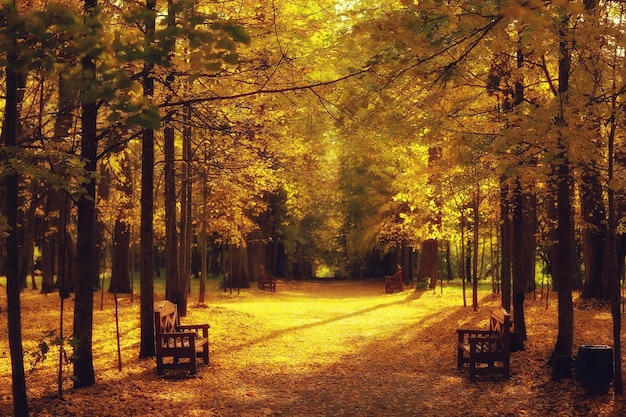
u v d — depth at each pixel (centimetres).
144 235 1255
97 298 2345
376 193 3619
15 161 699
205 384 1072
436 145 1045
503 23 608
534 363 1155
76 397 917
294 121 1539
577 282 2361
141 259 1267
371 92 755
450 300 2495
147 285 1263
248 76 1012
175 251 1792
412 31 669
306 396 1020
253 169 1709
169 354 1126
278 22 988
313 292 3722
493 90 1155
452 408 926
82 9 868
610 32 704
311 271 5962
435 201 2169
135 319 1797
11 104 729
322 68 970
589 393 923
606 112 761
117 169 1302
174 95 1034
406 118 945
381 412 919
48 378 1050
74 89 480
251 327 1823
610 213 910
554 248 2278
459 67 769
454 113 1027
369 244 4191
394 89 866
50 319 1755
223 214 2705
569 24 778
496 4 620
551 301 1995
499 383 1067
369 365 1291
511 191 1262
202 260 2266
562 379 1012
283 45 973
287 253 5134
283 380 1140
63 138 1147
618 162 1248
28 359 1229
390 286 3381
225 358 1332
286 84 965
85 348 990
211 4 1027
